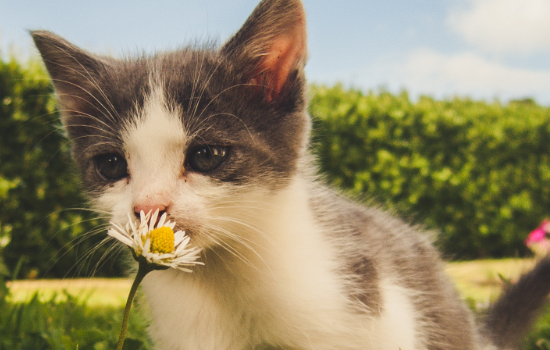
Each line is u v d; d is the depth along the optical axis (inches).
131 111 11.4
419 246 14.0
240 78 11.8
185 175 11.1
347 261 11.9
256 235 11.5
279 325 11.5
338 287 11.7
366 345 11.7
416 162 37.7
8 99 29.3
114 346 12.9
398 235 13.7
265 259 11.5
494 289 21.8
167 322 11.9
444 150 39.3
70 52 12.4
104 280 29.5
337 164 36.0
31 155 29.7
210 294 11.7
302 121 12.1
